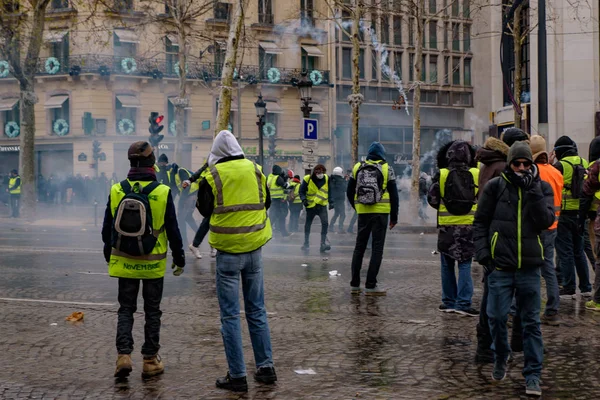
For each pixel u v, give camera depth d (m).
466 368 6.85
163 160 16.89
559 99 35.41
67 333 8.44
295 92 55.91
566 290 10.68
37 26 31.59
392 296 10.78
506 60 51.09
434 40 63.28
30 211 32.28
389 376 6.58
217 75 52.50
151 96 51.22
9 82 51.00
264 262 15.08
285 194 22.31
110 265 6.64
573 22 35.00
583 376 6.57
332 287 11.62
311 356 7.30
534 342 6.05
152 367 6.62
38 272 13.54
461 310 9.35
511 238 6.15
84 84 49.41
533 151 8.94
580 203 9.95
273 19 54.78
